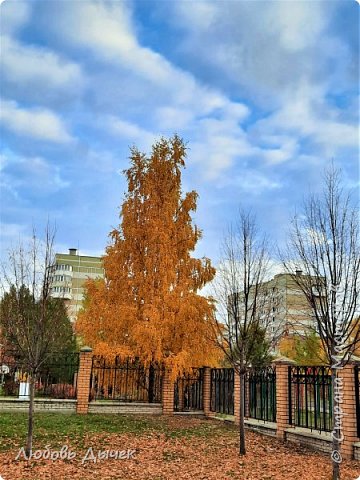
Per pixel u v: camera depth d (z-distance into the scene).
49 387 17.12
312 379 12.17
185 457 9.64
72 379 17.91
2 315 12.73
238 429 13.58
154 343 16.25
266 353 17.42
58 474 7.99
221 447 10.81
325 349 11.23
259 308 15.24
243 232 17.34
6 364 16.62
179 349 17.08
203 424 14.50
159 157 19.17
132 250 18.36
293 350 21.45
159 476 8.07
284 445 11.23
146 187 18.67
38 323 9.67
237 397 14.47
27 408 15.41
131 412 16.36
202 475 8.23
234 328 12.63
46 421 13.16
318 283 8.70
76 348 22.56
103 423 13.46
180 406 17.91
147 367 16.94
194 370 18.00
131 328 17.11
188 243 18.31
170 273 17.28
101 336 17.97
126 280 18.02
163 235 17.64
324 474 8.46
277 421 12.26
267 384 13.80
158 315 16.58
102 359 17.39
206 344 16.73
